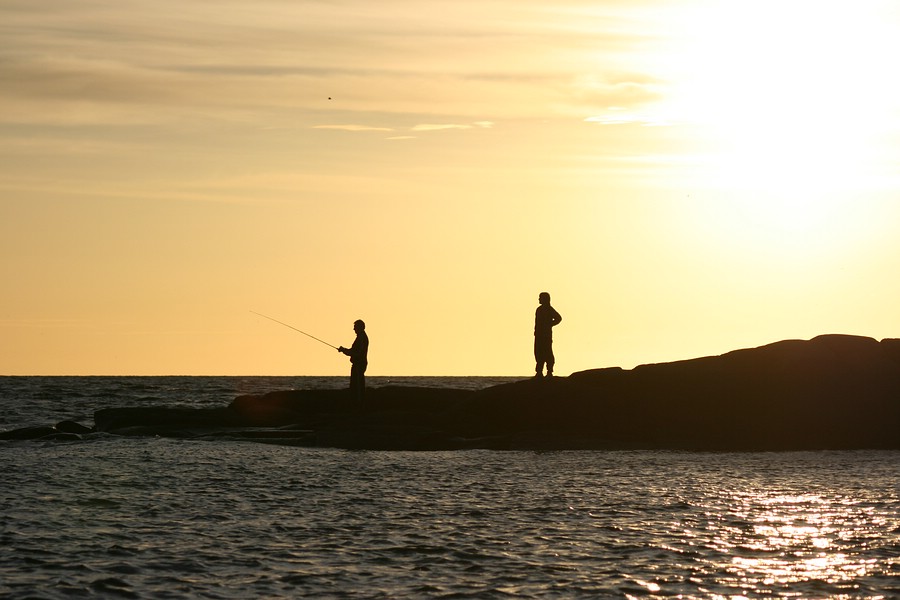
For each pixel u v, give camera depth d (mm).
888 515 32875
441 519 32219
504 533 29922
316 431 58406
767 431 57656
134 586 23734
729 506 34688
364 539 29000
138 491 37531
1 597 22562
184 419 65750
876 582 24234
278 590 23578
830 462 48531
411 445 55469
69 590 23266
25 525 30484
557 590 23578
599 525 31188
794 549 27672
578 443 55938
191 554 26922
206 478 41344
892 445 56719
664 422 58156
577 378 62312
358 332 60531
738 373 60406
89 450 52719
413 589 23656
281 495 37000
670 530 30375
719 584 24062
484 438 56406
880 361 60812
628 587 23797
